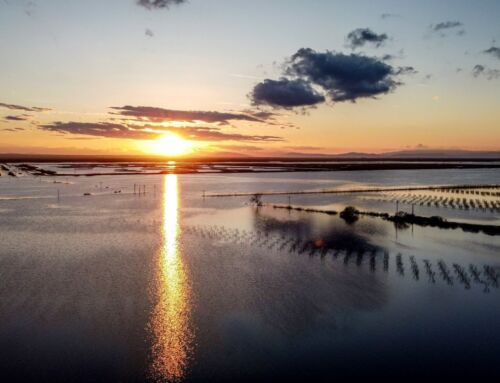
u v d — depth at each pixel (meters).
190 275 37.50
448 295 32.72
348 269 39.31
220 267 39.97
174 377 22.11
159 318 28.62
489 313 29.39
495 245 48.81
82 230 57.69
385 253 45.12
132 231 57.22
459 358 23.62
